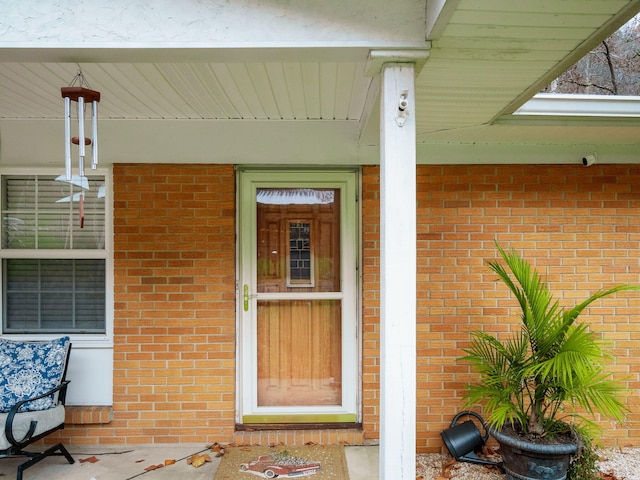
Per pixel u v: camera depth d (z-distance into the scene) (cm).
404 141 171
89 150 314
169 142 314
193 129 311
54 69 213
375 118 248
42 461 297
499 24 152
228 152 315
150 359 319
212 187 321
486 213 323
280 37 161
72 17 160
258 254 333
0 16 160
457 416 312
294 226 334
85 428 318
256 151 315
